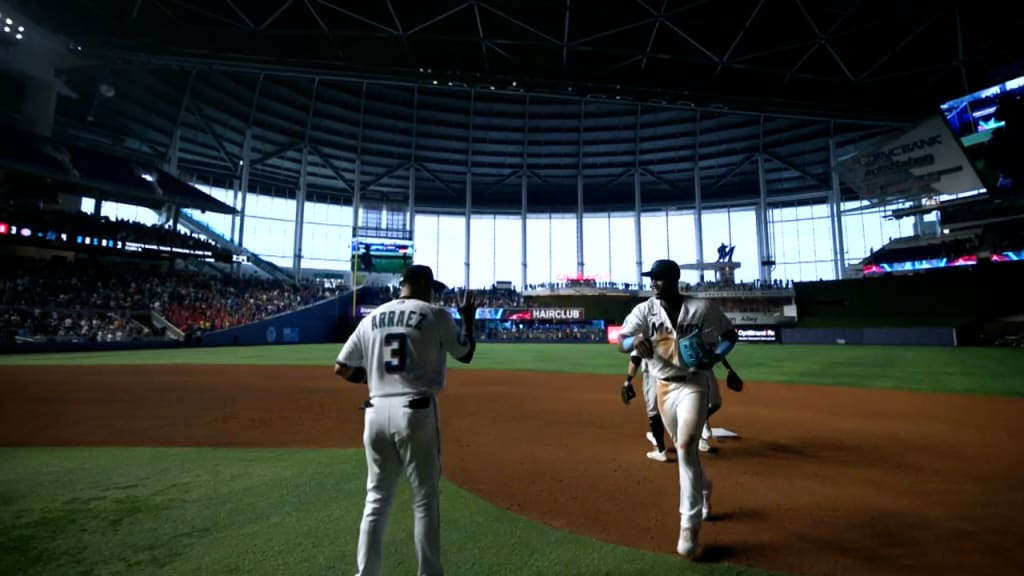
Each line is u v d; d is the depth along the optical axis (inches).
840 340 1509.6
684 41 1528.1
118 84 1433.3
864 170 1608.0
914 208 1588.3
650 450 213.9
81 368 579.5
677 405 117.0
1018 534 123.0
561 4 1397.6
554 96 1683.1
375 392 91.9
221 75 1612.9
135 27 1238.9
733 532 124.0
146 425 263.1
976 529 126.3
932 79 1534.2
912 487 161.3
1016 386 436.1
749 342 1656.0
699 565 105.4
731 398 369.4
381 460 89.1
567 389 436.5
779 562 107.2
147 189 1413.6
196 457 195.3
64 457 195.2
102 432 245.1
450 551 111.7
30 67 1160.2
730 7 1374.3
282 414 296.8
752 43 1498.5
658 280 124.8
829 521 131.9
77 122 1508.4
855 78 1566.2
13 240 1103.0
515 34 1519.4
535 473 179.0
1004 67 1236.5
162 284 1412.4
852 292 1685.5
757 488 160.1
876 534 123.2
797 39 1453.0
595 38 1512.1
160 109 1605.6
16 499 144.8
